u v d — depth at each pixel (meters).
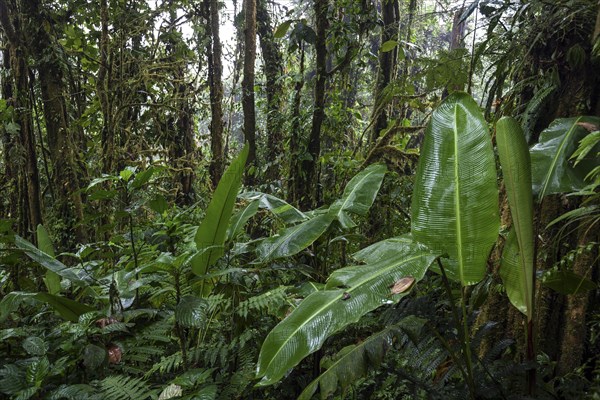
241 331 2.81
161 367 2.50
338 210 3.05
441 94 5.48
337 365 2.07
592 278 2.43
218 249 2.82
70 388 2.16
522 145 1.98
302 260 3.67
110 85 6.65
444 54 4.03
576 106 2.76
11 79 6.15
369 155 5.11
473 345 2.28
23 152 5.74
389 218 4.84
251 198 3.44
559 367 2.44
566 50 2.82
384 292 1.91
